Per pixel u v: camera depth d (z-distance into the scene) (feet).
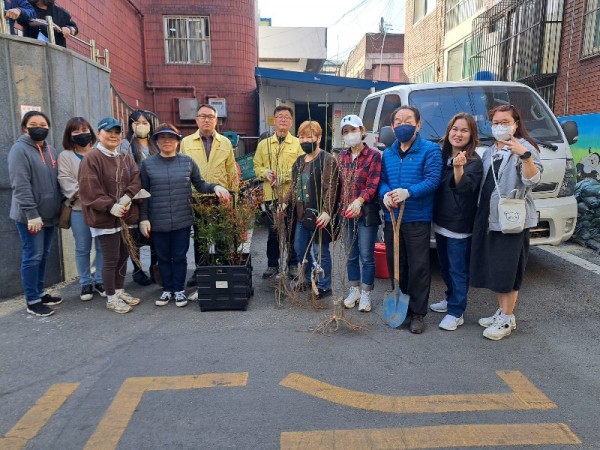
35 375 10.92
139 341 12.66
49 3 18.47
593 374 10.73
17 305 15.40
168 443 8.45
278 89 40.83
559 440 8.44
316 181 15.05
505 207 11.32
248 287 15.02
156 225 14.66
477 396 9.85
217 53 39.37
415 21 60.59
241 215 15.03
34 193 14.06
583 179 24.18
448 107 18.17
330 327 13.42
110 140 13.89
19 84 15.81
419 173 12.55
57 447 8.39
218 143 16.65
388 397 9.84
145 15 38.17
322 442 8.43
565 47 29.45
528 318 13.93
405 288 13.48
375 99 22.62
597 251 20.20
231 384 10.37
